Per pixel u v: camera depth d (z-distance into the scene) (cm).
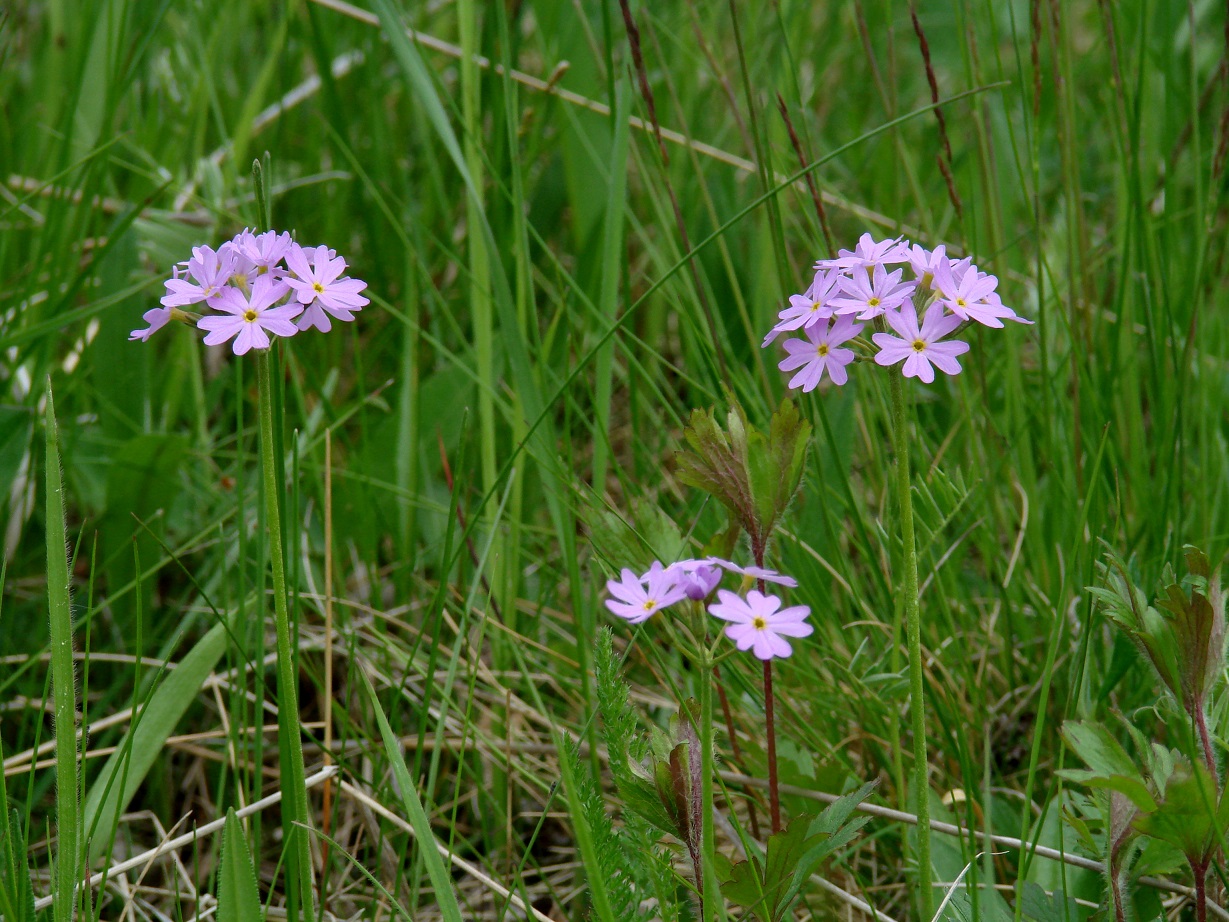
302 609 74
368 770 71
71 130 79
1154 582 69
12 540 74
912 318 59
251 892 59
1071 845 64
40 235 82
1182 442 70
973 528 70
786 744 67
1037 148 70
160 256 83
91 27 79
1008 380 74
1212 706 63
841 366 60
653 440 86
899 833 67
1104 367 73
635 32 70
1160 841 61
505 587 72
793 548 70
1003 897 65
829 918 65
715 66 76
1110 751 61
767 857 61
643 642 72
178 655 74
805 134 72
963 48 74
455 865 69
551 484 70
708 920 59
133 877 69
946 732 67
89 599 65
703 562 58
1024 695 70
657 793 60
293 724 60
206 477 79
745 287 85
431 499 79
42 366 74
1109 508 71
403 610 73
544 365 72
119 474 73
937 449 75
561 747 58
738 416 61
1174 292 80
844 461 73
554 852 70
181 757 72
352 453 77
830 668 69
